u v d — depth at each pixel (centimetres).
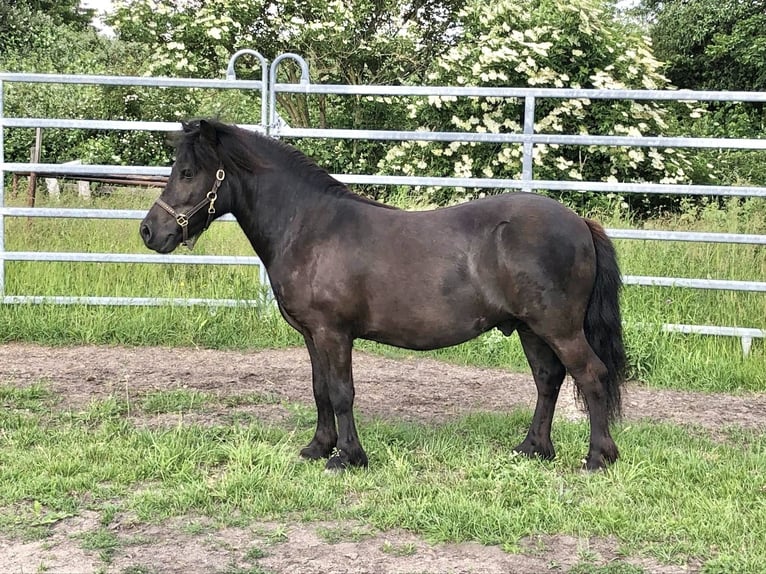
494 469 427
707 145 666
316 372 445
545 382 447
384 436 484
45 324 730
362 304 412
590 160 1059
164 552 342
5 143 1302
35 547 344
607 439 430
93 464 428
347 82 1353
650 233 674
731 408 582
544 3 1106
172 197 421
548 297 404
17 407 538
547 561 338
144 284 783
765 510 378
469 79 1069
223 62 1275
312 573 325
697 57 1747
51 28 1950
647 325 673
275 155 430
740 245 726
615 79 1095
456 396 600
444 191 1037
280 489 398
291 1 1262
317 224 419
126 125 736
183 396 567
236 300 754
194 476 415
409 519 367
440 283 405
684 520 367
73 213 736
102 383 605
